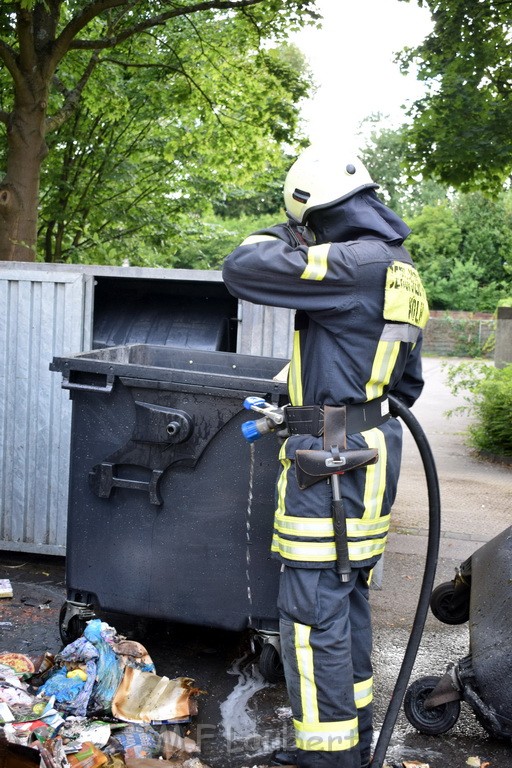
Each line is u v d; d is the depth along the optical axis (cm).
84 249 1326
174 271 447
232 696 317
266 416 256
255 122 1177
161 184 1371
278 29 1064
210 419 308
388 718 260
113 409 317
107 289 512
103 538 323
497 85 1027
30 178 775
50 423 458
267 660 315
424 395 1662
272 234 252
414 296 251
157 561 319
